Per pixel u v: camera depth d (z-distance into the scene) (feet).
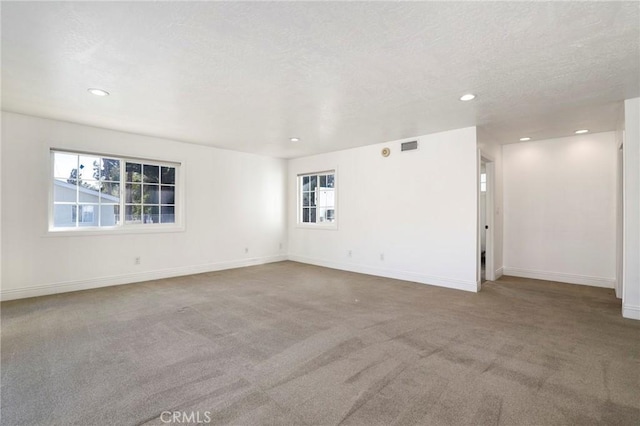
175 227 17.25
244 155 20.38
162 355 7.86
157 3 5.67
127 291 14.01
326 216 20.90
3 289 12.42
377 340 8.76
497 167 17.06
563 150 16.03
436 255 15.29
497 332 9.34
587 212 15.39
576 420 5.45
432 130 14.78
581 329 9.58
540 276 16.70
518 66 8.23
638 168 10.45
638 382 6.63
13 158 12.57
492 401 5.98
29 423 5.34
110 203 15.29
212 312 11.17
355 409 5.74
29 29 6.53
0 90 10.00
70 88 9.77
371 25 6.40
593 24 6.33
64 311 11.21
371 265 17.98
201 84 9.43
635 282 10.55
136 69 8.45
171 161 17.03
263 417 5.51
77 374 6.94
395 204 16.88
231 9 5.87
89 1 5.60
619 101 10.82
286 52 7.52
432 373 6.99
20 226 12.75
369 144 17.85
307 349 8.20
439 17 6.13
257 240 21.15
